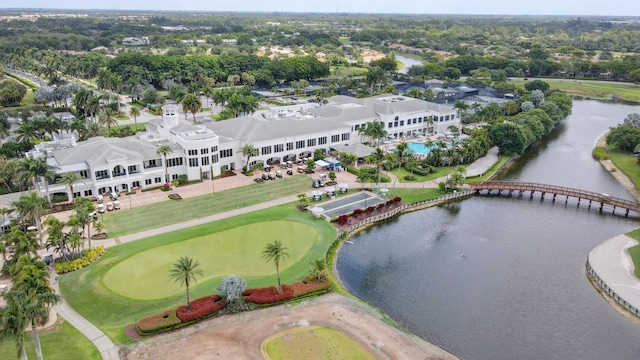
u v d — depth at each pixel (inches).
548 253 3976.4
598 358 2704.2
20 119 7691.9
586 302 3255.4
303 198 4687.5
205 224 4212.6
